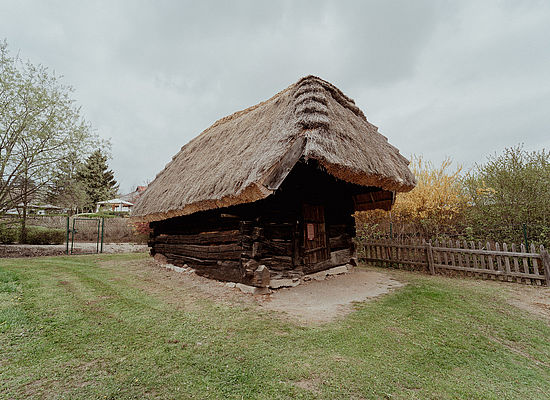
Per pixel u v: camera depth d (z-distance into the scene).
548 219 6.90
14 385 2.02
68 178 12.16
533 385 2.18
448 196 8.35
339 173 4.22
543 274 5.66
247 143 5.41
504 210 7.33
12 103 10.59
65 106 11.43
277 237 5.31
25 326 3.12
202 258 6.40
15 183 11.34
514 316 3.74
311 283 5.64
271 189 3.78
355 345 2.78
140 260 9.46
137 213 8.50
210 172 5.81
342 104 5.90
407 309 3.99
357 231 10.26
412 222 8.98
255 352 2.60
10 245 12.58
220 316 3.65
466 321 3.52
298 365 2.36
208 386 2.05
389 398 1.93
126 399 1.89
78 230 16.95
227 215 5.45
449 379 2.21
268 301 4.41
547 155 7.21
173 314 3.71
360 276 6.52
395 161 5.96
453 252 6.65
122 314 3.68
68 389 1.99
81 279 5.91
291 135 3.90
